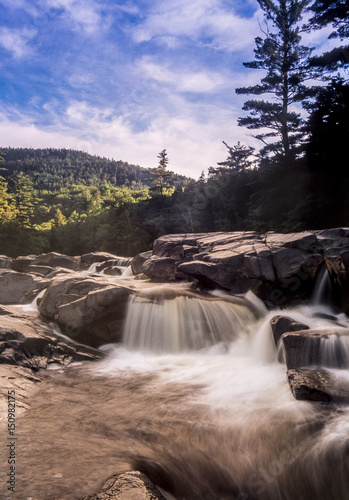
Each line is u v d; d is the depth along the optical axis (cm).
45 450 363
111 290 966
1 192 7719
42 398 551
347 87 2528
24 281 1544
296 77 3475
